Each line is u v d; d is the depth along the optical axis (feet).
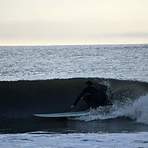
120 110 215.10
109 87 231.91
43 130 181.37
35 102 234.58
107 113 215.31
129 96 229.66
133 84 244.63
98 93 225.15
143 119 204.85
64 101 235.81
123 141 147.84
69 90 244.01
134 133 168.76
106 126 192.03
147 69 622.13
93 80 249.34
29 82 252.21
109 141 147.95
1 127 190.08
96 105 221.87
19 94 240.53
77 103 224.74
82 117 213.25
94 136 159.43
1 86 246.88
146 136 157.89
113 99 225.97
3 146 141.08
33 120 209.97
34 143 145.89
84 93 225.15
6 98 236.84
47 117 215.51
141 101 213.66
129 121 205.46
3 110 226.99
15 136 161.89
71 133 172.35
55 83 251.19
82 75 523.70
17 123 201.16
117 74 530.27
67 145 141.90
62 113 218.79
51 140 151.43
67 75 533.55
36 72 603.26
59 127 189.57
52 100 236.43
